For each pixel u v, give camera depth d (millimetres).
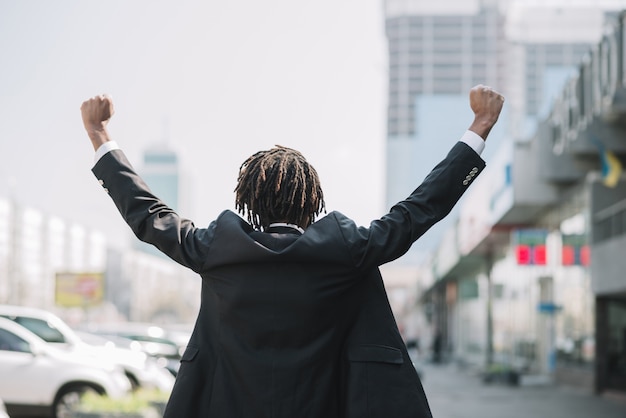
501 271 41406
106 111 2574
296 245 2248
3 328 13211
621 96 17031
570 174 25484
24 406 12930
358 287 2316
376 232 2297
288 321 2236
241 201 2508
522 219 31766
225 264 2277
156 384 15867
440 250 51250
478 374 38125
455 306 62312
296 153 2547
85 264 121125
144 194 2455
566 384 28953
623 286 22203
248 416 2234
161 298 130125
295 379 2229
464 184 2402
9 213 88562
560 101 21375
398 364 2277
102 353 15883
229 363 2275
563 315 29906
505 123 70562
